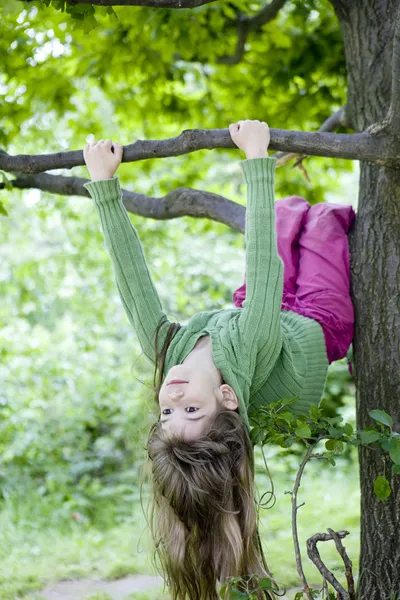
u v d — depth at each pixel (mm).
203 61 4508
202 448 2203
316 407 2316
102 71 4559
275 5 4152
